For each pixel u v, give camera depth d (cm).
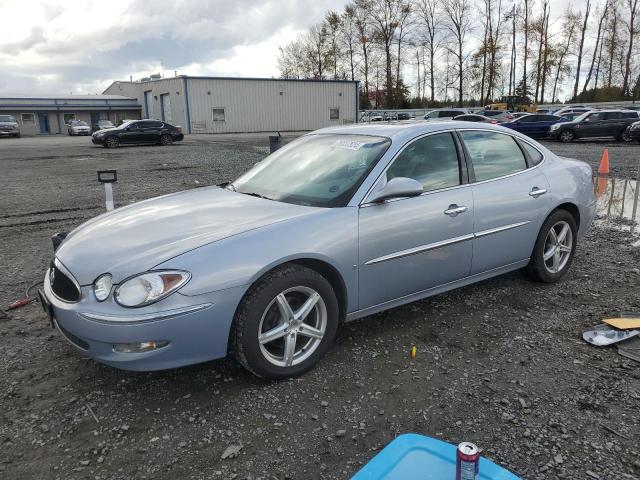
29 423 282
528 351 355
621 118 2523
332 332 334
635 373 323
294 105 4675
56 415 289
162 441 266
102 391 312
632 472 239
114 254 296
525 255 450
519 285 477
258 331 300
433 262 378
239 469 245
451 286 404
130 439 268
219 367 336
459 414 285
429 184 381
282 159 427
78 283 289
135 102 6009
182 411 291
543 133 2755
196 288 278
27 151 2422
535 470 241
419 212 364
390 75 7131
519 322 401
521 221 433
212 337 288
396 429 273
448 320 405
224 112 4388
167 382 320
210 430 274
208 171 1457
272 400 300
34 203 971
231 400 300
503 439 264
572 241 488
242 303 296
